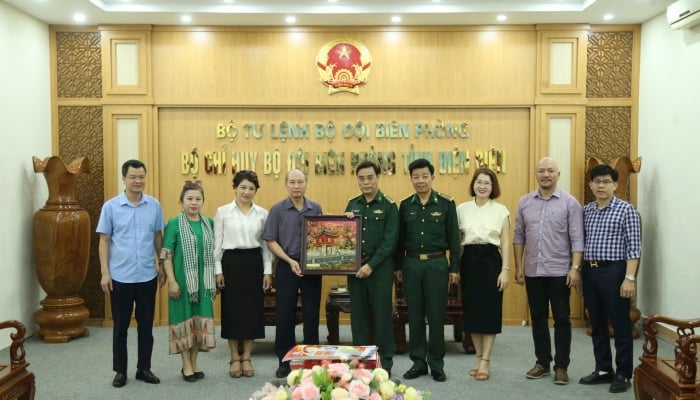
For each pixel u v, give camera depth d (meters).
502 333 5.90
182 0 5.73
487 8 5.79
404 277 4.34
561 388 4.20
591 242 4.23
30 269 5.86
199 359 4.98
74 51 6.27
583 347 5.35
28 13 5.81
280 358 4.42
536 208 4.34
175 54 6.26
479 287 4.29
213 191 6.33
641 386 3.39
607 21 6.14
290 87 6.29
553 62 6.24
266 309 5.14
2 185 5.37
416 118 6.32
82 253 5.72
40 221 5.60
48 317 5.59
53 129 6.28
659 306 5.80
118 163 6.27
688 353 2.94
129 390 4.19
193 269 4.29
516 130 6.30
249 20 6.07
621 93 6.28
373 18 6.00
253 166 6.32
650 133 6.01
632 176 6.32
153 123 6.26
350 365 2.42
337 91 6.29
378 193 4.31
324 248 4.28
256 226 4.44
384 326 4.22
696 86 5.18
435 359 4.32
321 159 6.33
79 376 4.53
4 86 5.41
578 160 6.25
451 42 6.27
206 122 6.32
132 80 6.25
